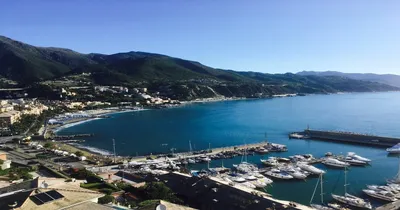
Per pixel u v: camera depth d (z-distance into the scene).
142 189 101.00
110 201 64.31
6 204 53.47
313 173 145.38
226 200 94.38
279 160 170.38
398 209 102.19
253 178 133.62
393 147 198.00
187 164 166.62
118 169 149.88
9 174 102.06
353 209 106.44
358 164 163.50
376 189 121.88
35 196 57.06
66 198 58.16
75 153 180.25
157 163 162.38
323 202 112.88
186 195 103.75
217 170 147.75
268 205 85.69
